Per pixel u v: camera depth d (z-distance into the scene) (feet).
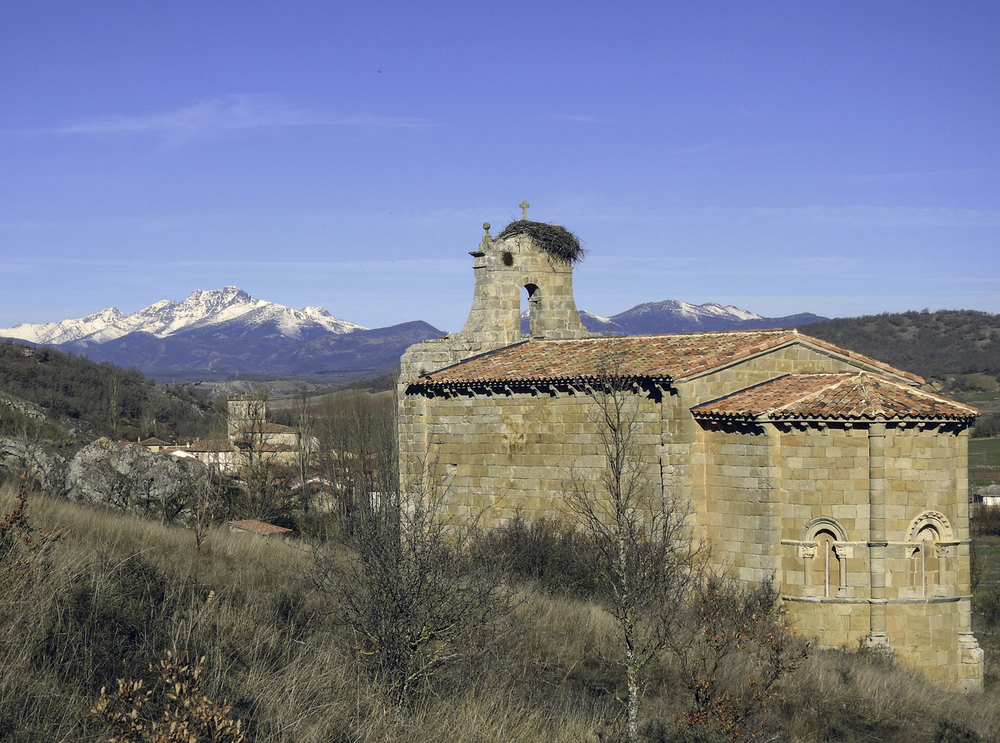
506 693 56.49
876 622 91.86
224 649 55.42
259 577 76.84
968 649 95.04
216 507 150.30
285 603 66.18
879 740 66.59
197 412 367.66
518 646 67.97
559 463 109.81
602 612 81.51
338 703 49.34
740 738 55.52
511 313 133.08
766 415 94.07
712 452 99.09
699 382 100.01
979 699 84.79
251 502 172.65
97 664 50.21
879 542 92.22
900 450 93.35
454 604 55.88
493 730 50.26
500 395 114.93
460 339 128.47
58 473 135.44
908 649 92.48
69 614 53.72
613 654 72.33
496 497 114.93
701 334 115.65
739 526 96.68
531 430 112.27
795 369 107.24
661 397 100.68
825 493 93.61
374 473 140.97
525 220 135.74
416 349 125.90
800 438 94.43
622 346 115.75
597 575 88.79
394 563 55.16
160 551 82.07
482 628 60.85
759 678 69.56
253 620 61.57
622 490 102.42
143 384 357.41
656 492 100.73
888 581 92.53
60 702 44.91
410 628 53.78
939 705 76.48
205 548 86.02
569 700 61.11
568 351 118.93
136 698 42.01
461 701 52.65
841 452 93.50
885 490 92.79
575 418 108.47
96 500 131.85
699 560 96.37
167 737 37.52
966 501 96.58
